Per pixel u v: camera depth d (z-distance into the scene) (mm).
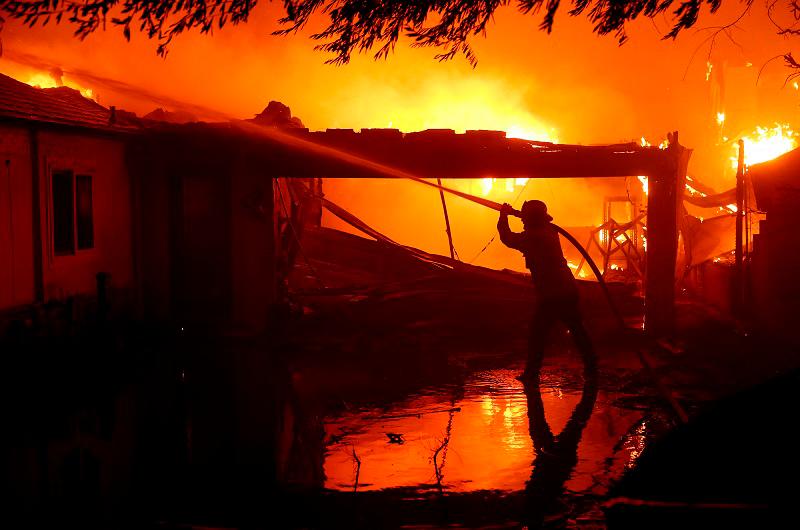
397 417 8438
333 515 5598
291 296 14875
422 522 5418
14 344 10273
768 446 4137
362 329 13758
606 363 11414
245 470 6723
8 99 11711
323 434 7816
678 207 13555
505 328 13953
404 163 13578
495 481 6277
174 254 14664
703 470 4207
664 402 8914
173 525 5477
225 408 8891
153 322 14445
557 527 5285
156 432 7949
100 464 6945
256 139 13727
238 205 13930
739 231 14133
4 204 11305
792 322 11766
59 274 12500
